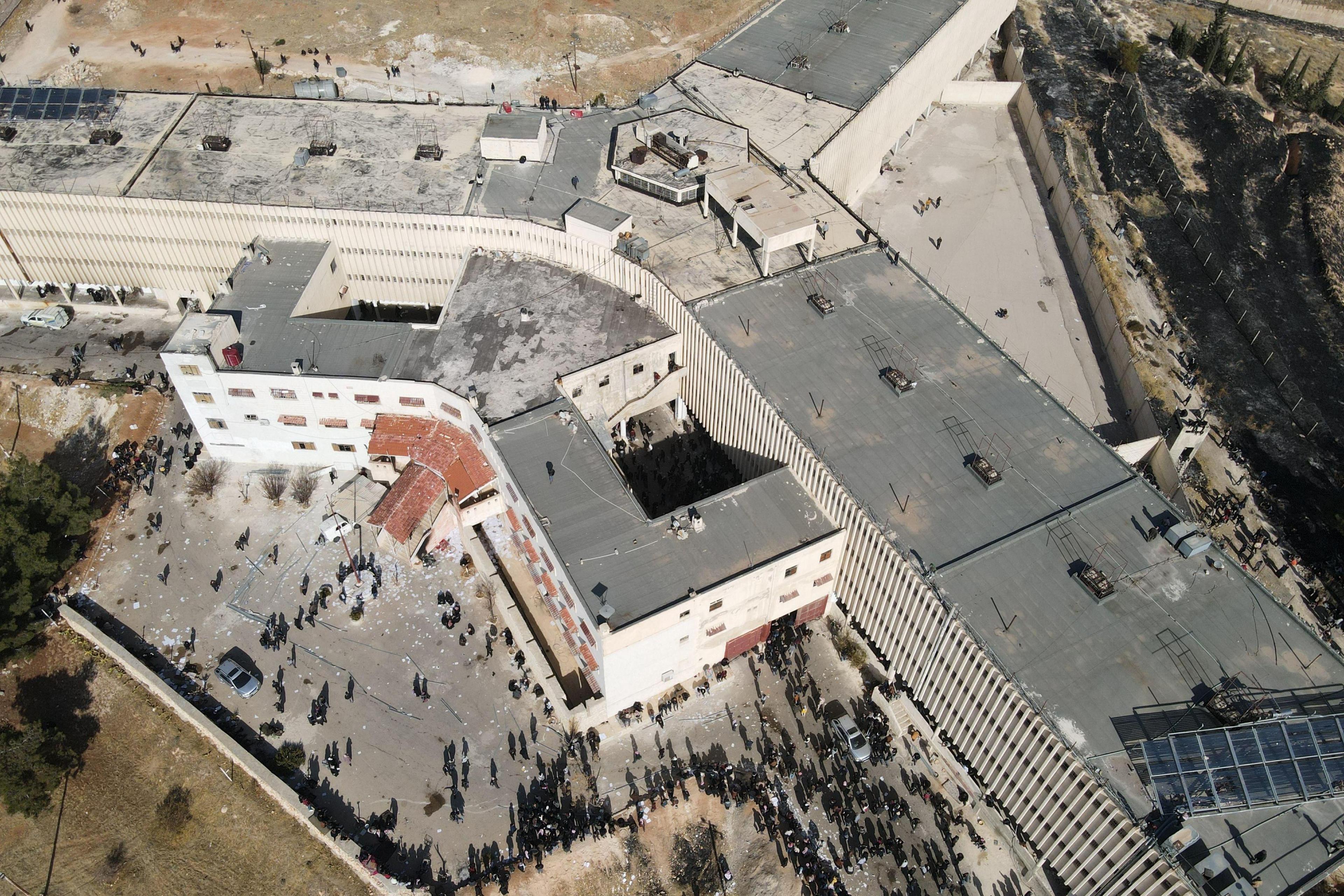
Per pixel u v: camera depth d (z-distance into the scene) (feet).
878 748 317.83
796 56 525.34
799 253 404.98
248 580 366.84
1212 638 272.92
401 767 315.58
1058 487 313.53
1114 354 452.35
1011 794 286.25
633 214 424.05
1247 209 543.80
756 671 340.80
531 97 624.18
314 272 422.82
